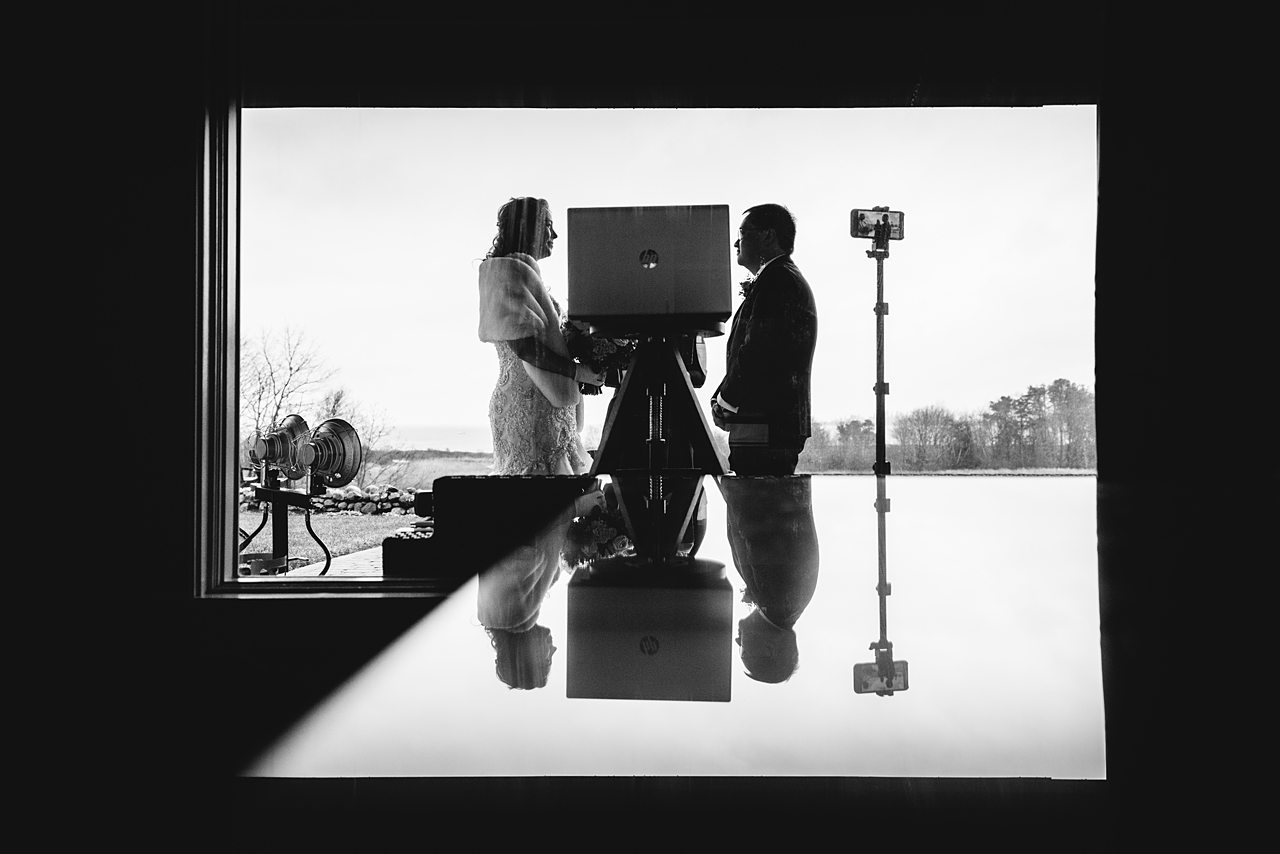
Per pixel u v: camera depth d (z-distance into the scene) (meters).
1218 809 0.54
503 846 0.52
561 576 1.26
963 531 1.96
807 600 1.08
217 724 0.73
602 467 1.98
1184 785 0.56
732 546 1.49
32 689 0.85
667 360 1.94
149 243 1.62
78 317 1.61
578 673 0.80
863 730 0.67
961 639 0.91
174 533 1.54
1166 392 1.96
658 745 0.65
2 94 1.59
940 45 2.71
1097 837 0.52
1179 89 1.94
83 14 1.61
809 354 2.39
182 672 0.90
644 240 1.85
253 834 0.54
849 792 0.58
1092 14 2.50
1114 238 2.00
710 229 1.84
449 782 0.61
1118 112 2.00
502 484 1.66
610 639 0.91
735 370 2.41
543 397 2.81
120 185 1.62
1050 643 0.90
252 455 2.67
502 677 0.82
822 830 0.54
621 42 2.70
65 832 0.55
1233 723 0.67
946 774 0.59
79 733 0.72
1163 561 1.34
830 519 1.95
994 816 0.55
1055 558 1.52
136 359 1.61
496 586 1.28
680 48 2.74
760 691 0.74
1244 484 1.91
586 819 0.55
